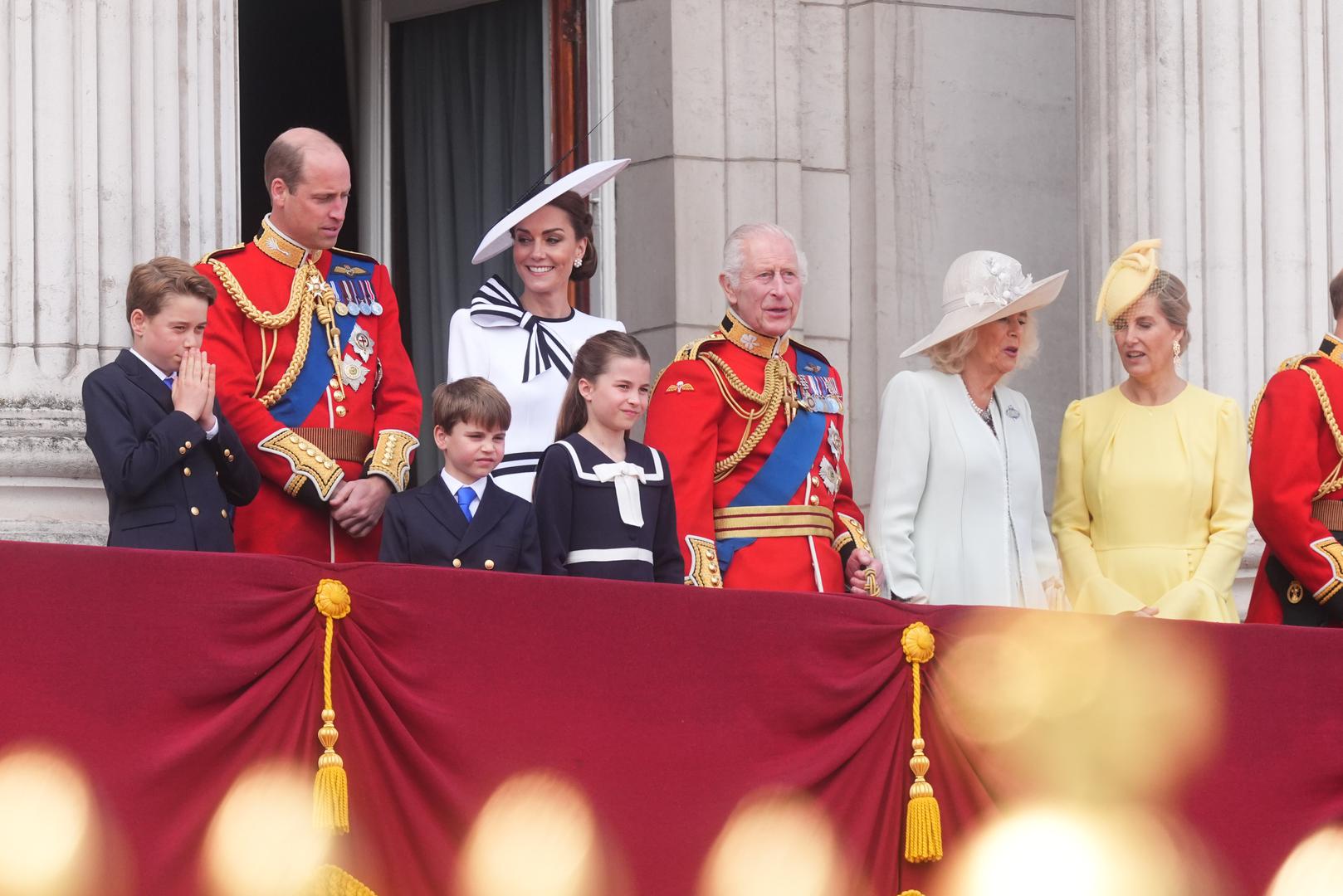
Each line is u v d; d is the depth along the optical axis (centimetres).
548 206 2880
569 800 2305
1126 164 3556
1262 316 3466
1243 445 2931
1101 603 2859
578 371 2627
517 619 2309
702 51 3856
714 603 2392
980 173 4003
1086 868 2516
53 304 2780
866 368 3941
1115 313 2956
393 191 3931
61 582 2142
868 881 2441
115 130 2839
